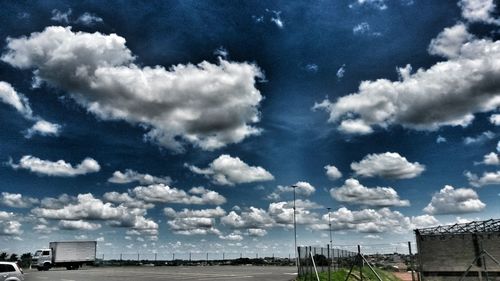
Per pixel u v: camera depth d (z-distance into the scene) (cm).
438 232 3278
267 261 8375
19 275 2439
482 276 3088
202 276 3662
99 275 3984
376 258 5119
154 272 4625
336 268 3738
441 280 3188
